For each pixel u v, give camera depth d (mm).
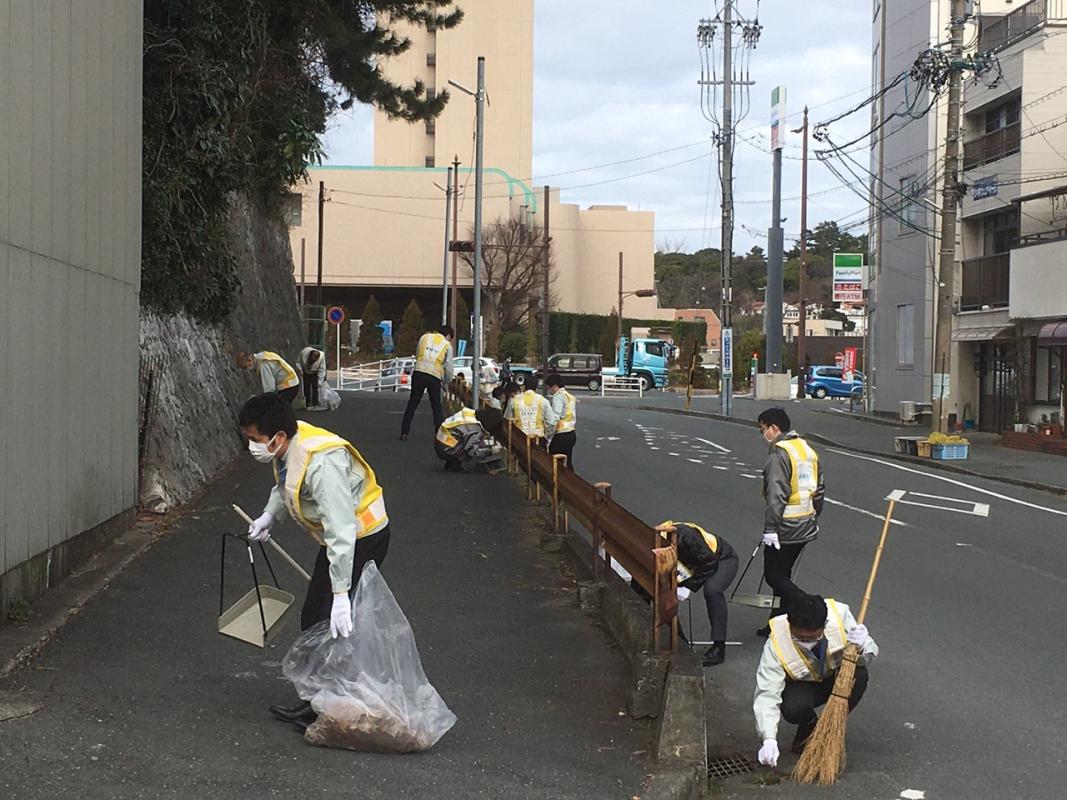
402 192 66625
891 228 34812
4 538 6227
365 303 69750
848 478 19219
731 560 7504
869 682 6977
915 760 5641
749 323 103375
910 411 32531
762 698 5469
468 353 57562
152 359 11336
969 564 11070
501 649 6875
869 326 39656
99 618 6715
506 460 15547
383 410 25234
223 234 14789
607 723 5621
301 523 5016
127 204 9133
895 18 33812
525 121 74750
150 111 11844
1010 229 28844
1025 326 26859
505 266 65000
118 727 5004
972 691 6809
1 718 4973
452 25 21172
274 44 17578
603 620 7602
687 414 37906
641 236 80062
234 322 18484
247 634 5062
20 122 6430
